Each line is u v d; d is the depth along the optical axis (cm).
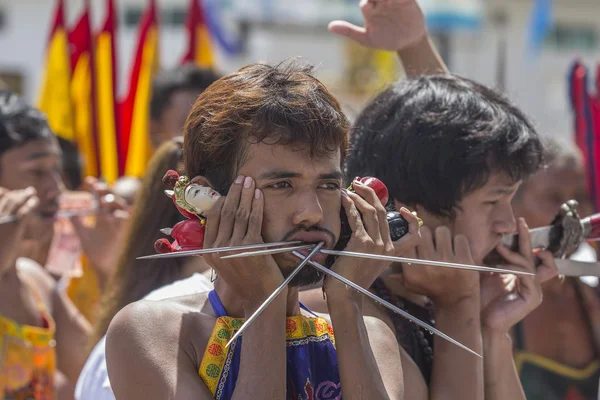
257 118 381
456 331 489
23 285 711
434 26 3334
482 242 510
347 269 401
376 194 430
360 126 539
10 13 3962
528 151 511
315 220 382
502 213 515
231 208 381
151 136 1019
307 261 381
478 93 523
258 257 380
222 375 391
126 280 628
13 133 737
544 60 4150
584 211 869
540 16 3127
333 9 3475
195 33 1211
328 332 427
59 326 756
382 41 609
